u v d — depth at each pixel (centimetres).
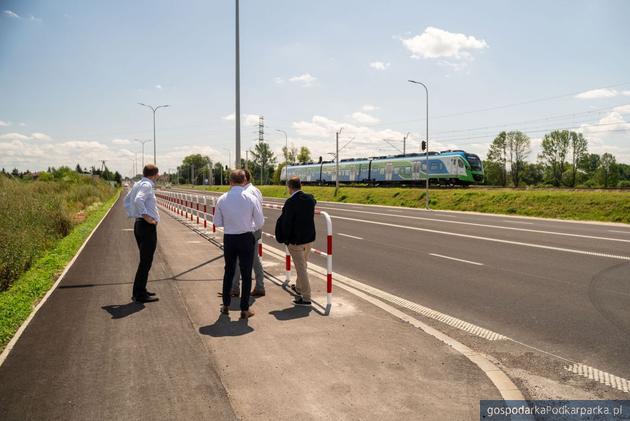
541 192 3122
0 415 348
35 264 1070
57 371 429
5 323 577
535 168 9775
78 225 2094
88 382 405
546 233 1672
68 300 696
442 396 381
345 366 440
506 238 1520
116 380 409
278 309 643
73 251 1239
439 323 609
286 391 388
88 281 838
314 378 413
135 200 668
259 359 457
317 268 992
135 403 367
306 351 479
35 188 3456
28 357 464
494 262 1067
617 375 443
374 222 2169
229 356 465
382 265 1041
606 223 2261
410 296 754
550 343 531
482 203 3303
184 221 2159
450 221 2233
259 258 721
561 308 675
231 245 602
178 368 435
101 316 609
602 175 8962
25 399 374
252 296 721
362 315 612
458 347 494
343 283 847
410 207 3788
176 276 872
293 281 836
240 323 577
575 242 1406
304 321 584
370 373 425
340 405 364
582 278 880
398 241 1463
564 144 8338
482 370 433
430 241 1456
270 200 4981
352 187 5262
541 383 426
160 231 1717
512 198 3167
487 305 696
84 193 4225
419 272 958
